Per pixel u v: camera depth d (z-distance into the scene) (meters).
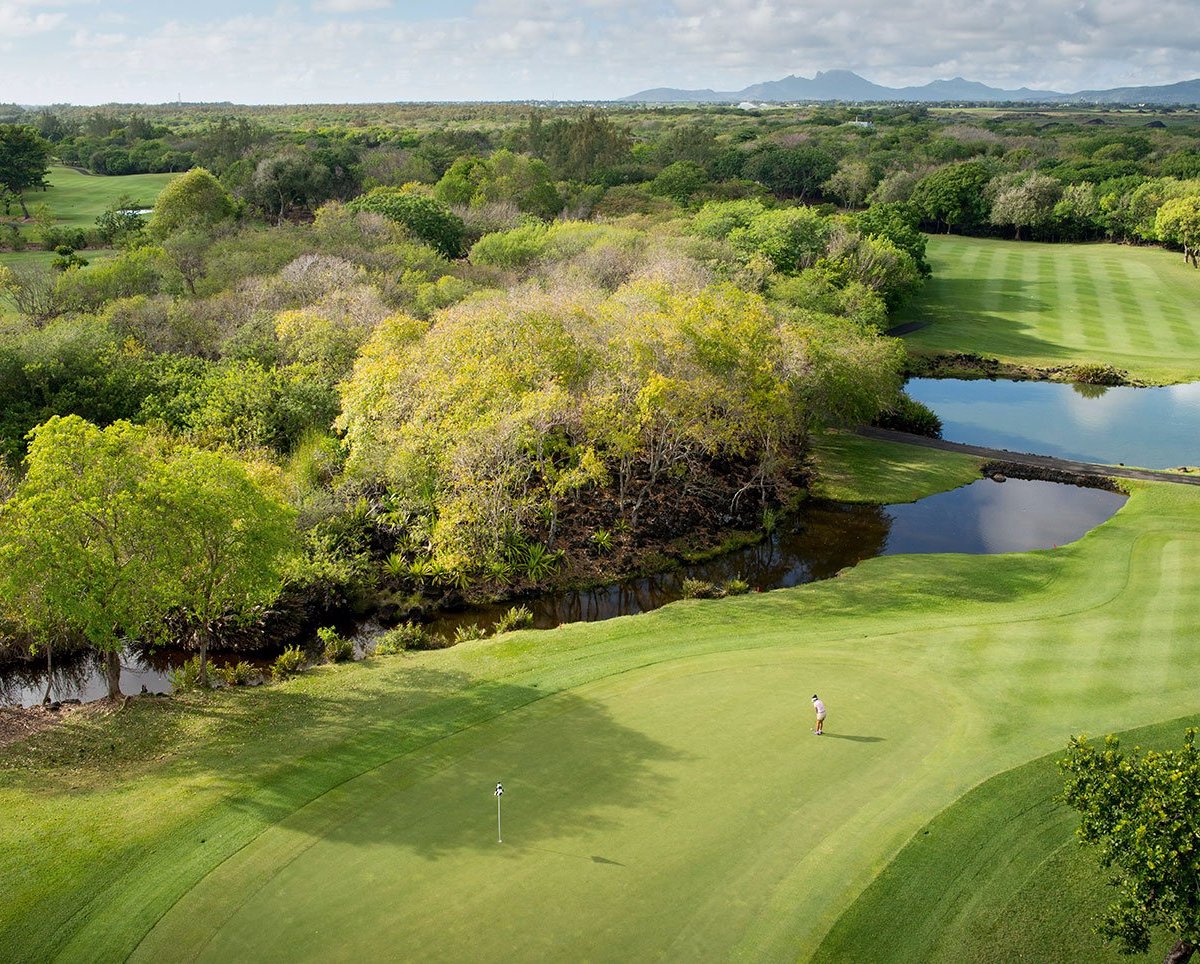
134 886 22.84
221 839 24.59
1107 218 148.12
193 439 52.91
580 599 47.91
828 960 20.47
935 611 41.69
